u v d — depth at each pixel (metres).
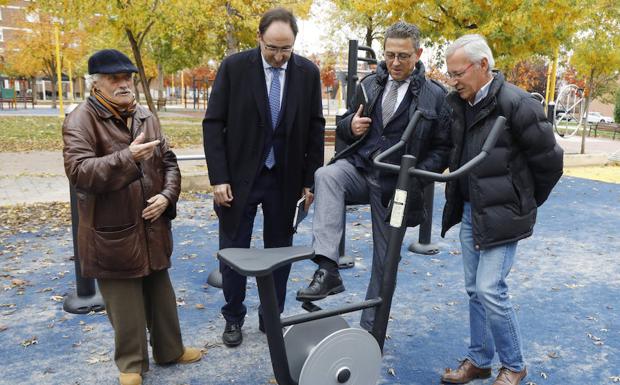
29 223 5.94
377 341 2.13
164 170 2.70
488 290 2.45
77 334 3.31
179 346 2.90
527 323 3.56
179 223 6.11
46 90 58.75
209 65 40.66
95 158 2.30
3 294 3.94
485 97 2.33
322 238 2.38
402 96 2.69
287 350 2.00
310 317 1.96
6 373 2.83
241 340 3.20
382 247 2.79
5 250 5.00
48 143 13.84
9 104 35.91
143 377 2.79
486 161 2.35
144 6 11.31
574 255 5.15
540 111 2.31
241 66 2.77
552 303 3.92
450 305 3.88
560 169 2.41
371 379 2.10
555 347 3.22
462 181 2.54
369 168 2.71
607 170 11.29
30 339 3.22
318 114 2.97
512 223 2.39
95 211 2.43
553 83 13.94
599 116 39.44
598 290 4.20
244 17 15.66
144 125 2.59
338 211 2.50
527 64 27.61
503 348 2.56
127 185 2.32
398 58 2.58
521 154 2.38
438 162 2.74
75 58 31.55
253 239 5.59
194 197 7.52
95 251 2.44
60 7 11.46
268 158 2.90
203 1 12.40
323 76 37.78
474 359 2.78
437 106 2.71
